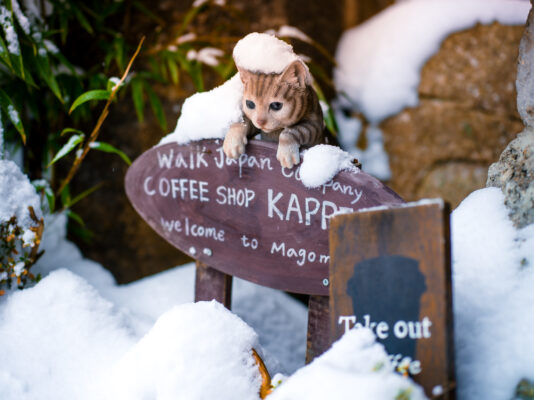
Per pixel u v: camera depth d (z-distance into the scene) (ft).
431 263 5.21
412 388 4.84
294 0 12.35
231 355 6.48
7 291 8.08
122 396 6.40
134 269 11.05
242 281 10.59
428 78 12.19
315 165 6.87
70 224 10.91
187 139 7.79
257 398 6.31
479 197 6.96
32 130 10.74
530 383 5.39
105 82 10.51
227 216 7.68
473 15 12.10
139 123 11.21
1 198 8.02
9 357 7.25
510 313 5.97
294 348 10.13
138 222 11.10
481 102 11.82
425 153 12.09
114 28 11.43
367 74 12.66
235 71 11.21
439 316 5.14
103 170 11.07
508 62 11.73
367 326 5.51
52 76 9.48
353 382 4.85
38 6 10.73
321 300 7.23
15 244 8.29
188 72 11.00
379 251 5.52
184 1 11.57
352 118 12.67
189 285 10.11
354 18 13.25
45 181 9.52
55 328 7.67
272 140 7.61
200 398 6.16
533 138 6.70
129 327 8.25
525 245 6.40
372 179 6.70
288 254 7.29
